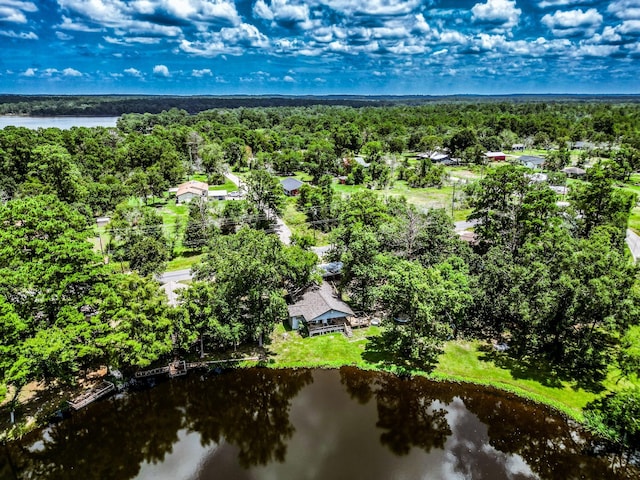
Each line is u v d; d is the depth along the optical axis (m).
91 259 37.62
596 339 39.28
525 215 54.84
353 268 46.88
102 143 131.25
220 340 43.16
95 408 35.88
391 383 39.03
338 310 45.25
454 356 41.72
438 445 32.25
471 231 70.25
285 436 33.47
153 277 55.62
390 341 42.41
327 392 38.19
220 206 81.06
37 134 122.31
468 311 44.12
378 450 31.81
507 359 41.06
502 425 33.94
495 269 41.88
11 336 31.88
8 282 32.62
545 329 38.97
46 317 36.78
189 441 33.19
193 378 39.75
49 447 32.12
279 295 41.62
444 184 110.25
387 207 67.81
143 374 39.53
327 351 43.06
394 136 174.62
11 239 35.38
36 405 35.34
